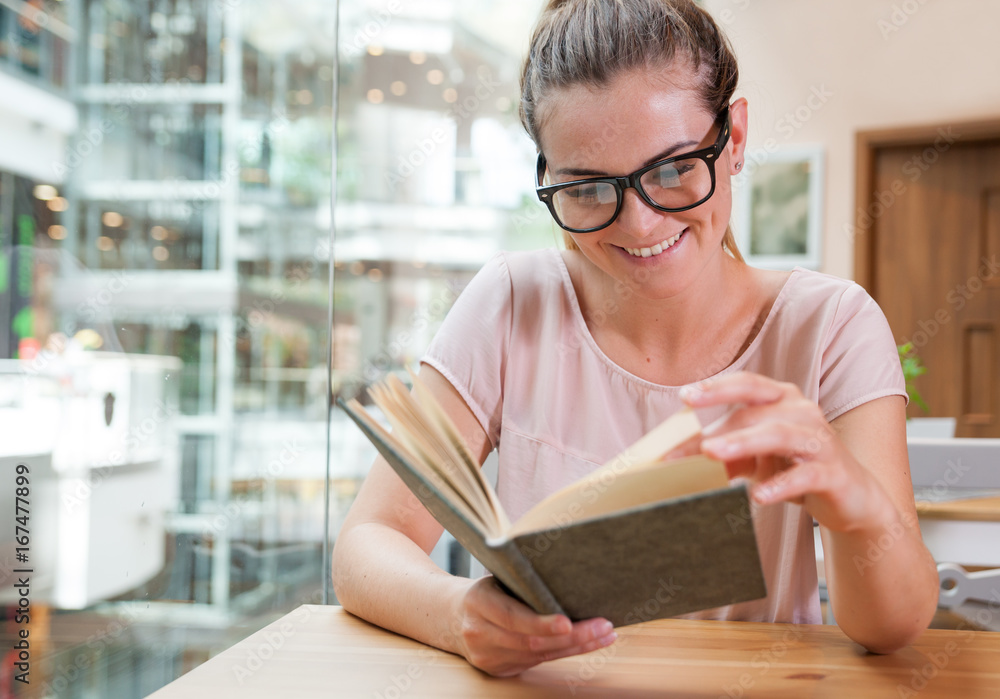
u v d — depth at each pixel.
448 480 0.51
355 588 0.71
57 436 1.92
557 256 0.99
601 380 0.92
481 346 0.95
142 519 2.21
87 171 2.61
